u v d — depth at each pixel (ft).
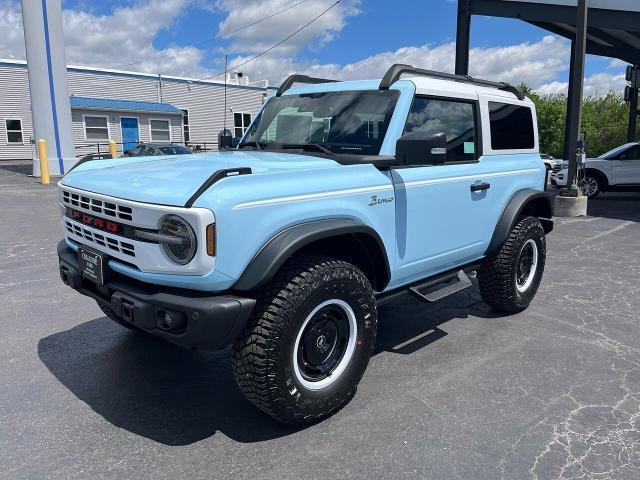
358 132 12.64
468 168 14.34
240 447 9.78
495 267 16.10
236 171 9.21
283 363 9.53
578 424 10.53
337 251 11.72
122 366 13.19
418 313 17.26
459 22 49.98
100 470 9.08
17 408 11.13
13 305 17.80
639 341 14.85
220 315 8.81
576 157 40.09
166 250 9.00
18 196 47.24
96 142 99.96
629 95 67.41
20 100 98.12
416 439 10.00
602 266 23.75
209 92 116.78
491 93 15.76
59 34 63.62
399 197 12.12
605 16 42.32
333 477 8.91
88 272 10.74
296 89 15.14
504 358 13.66
